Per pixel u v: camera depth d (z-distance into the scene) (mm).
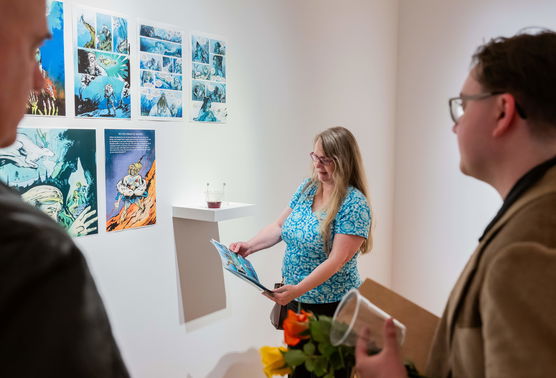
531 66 827
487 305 760
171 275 2564
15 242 476
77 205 2145
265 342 3143
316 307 2492
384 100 3996
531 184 832
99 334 518
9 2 547
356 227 2385
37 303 476
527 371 703
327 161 2457
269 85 3043
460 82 3750
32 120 1975
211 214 2395
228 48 2771
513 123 853
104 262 2270
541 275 726
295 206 2672
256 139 2986
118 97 2268
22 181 1958
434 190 3939
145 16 2357
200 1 2602
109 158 2252
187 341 2668
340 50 3553
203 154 2684
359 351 906
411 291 4129
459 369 855
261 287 2184
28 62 576
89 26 2139
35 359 467
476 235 3732
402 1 4023
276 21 3053
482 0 3611
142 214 2404
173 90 2502
